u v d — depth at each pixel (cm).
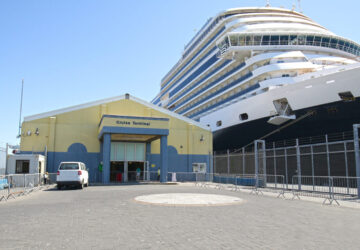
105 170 2589
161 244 593
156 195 1556
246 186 2419
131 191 1844
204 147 3303
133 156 3089
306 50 3731
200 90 4938
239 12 4634
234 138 3841
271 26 3856
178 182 2947
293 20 4100
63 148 2848
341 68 2847
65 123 2889
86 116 2950
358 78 2447
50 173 2634
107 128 2584
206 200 1327
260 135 3475
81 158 2873
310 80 2772
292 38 3688
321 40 3728
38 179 2189
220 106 4231
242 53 3853
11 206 1157
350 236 672
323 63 3547
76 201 1298
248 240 629
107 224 786
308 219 891
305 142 3108
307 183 2811
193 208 1088
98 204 1190
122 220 843
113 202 1255
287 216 939
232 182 2852
